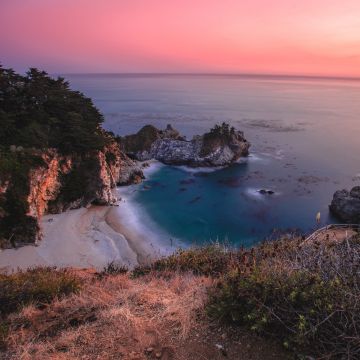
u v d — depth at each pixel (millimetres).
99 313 7320
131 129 133250
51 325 7168
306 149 96938
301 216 52531
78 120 58594
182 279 9602
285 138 113000
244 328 6043
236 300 6344
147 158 82500
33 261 39156
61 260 39688
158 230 48438
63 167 54375
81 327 6742
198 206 56781
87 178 55750
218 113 183875
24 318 7832
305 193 62094
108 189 57562
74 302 8391
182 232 47844
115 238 45281
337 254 6734
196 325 6340
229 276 7520
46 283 9938
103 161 59062
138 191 63750
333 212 53219
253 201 58469
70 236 45312
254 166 79250
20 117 58375
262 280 6223
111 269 14578
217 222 50812
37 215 46938
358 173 74750
